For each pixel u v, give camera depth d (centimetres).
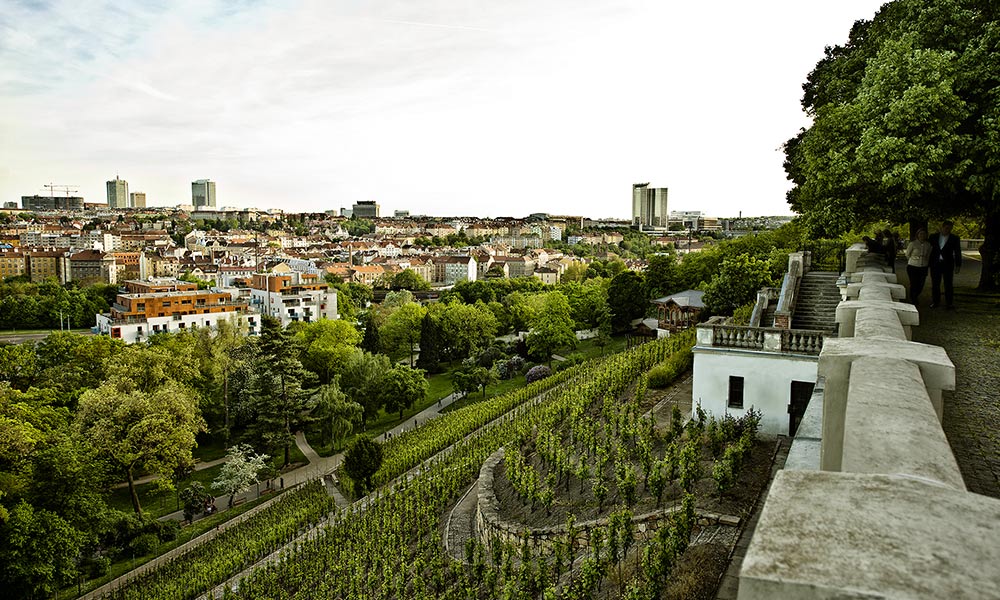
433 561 2486
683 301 7244
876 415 466
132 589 3791
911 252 2241
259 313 12212
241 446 5831
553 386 6725
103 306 14750
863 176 2225
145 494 5584
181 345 7944
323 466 6238
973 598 212
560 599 1844
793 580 235
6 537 3553
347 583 3006
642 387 3500
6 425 4097
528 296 14625
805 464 1207
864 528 271
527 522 2520
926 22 2319
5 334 13225
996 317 2052
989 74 2041
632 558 1833
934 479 345
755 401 2684
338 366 8762
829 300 3244
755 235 8075
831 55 3656
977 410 1172
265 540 4078
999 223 2572
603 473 2641
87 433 4891
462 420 6119
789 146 4244
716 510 1856
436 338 10381
